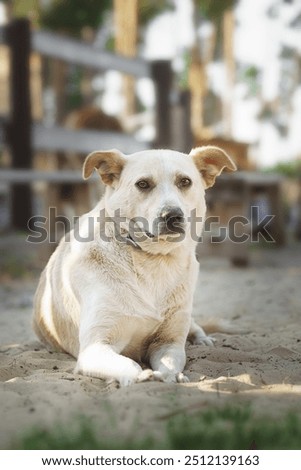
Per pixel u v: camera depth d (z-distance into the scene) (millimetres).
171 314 4883
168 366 4566
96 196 12883
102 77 45750
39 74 33031
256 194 17750
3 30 13188
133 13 28281
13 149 13195
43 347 5820
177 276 4848
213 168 5191
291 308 8352
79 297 4910
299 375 4469
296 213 22406
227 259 14750
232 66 39094
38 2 30641
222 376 4441
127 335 4809
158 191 4660
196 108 34094
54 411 3621
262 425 3297
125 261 4746
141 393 3898
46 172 12094
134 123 19688
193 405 3668
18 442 3180
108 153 4922
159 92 15805
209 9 31062
